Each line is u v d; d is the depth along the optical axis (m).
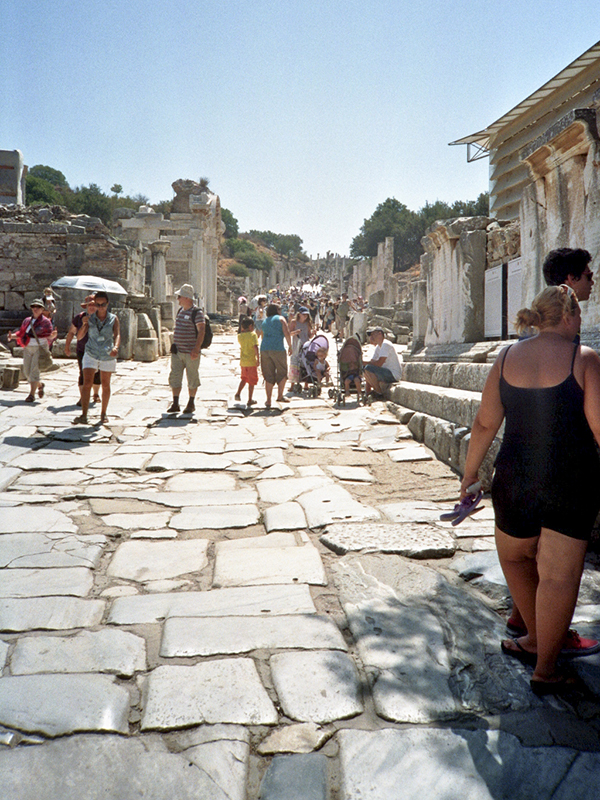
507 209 14.41
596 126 4.74
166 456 7.21
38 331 10.30
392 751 2.37
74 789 2.18
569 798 2.15
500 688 2.76
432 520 4.94
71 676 2.83
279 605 3.54
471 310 8.41
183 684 2.77
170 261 34.62
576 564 2.59
